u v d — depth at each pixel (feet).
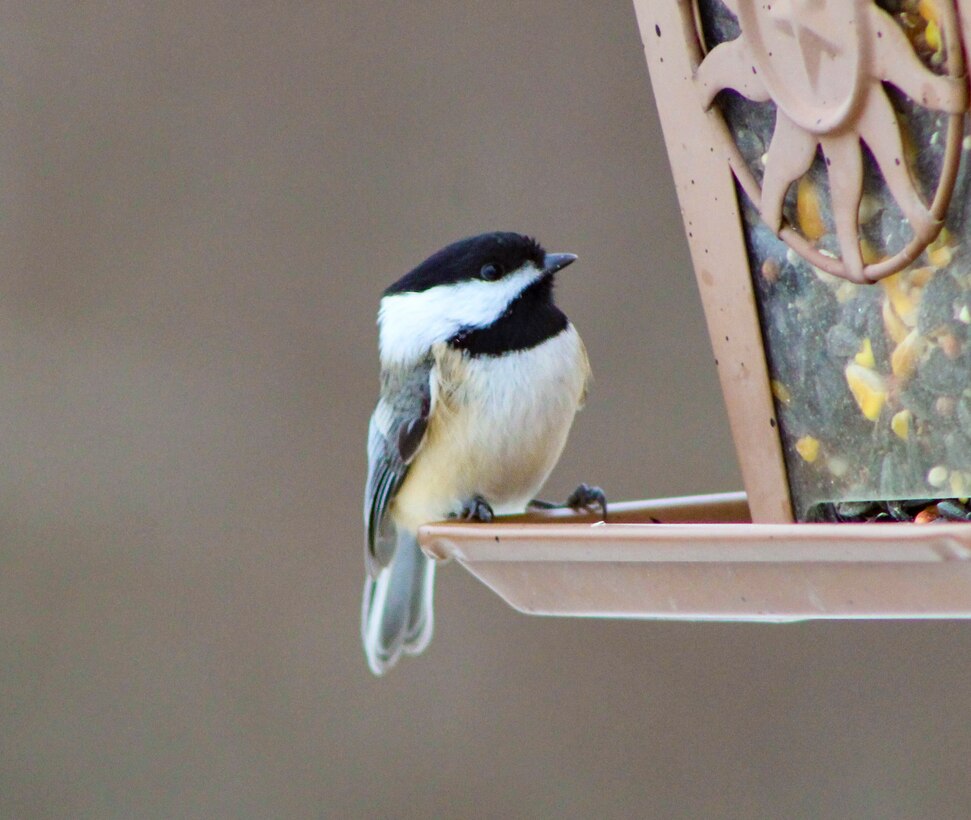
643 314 36.65
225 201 38.88
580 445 35.96
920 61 15.02
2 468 37.42
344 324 38.11
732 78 17.31
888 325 17.13
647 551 15.55
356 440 37.45
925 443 17.11
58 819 35.01
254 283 38.45
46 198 38.91
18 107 39.37
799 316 18.24
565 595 17.46
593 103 38.32
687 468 35.65
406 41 39.27
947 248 16.02
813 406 18.39
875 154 15.79
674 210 37.17
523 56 38.86
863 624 34.30
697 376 36.22
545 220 37.63
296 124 39.17
